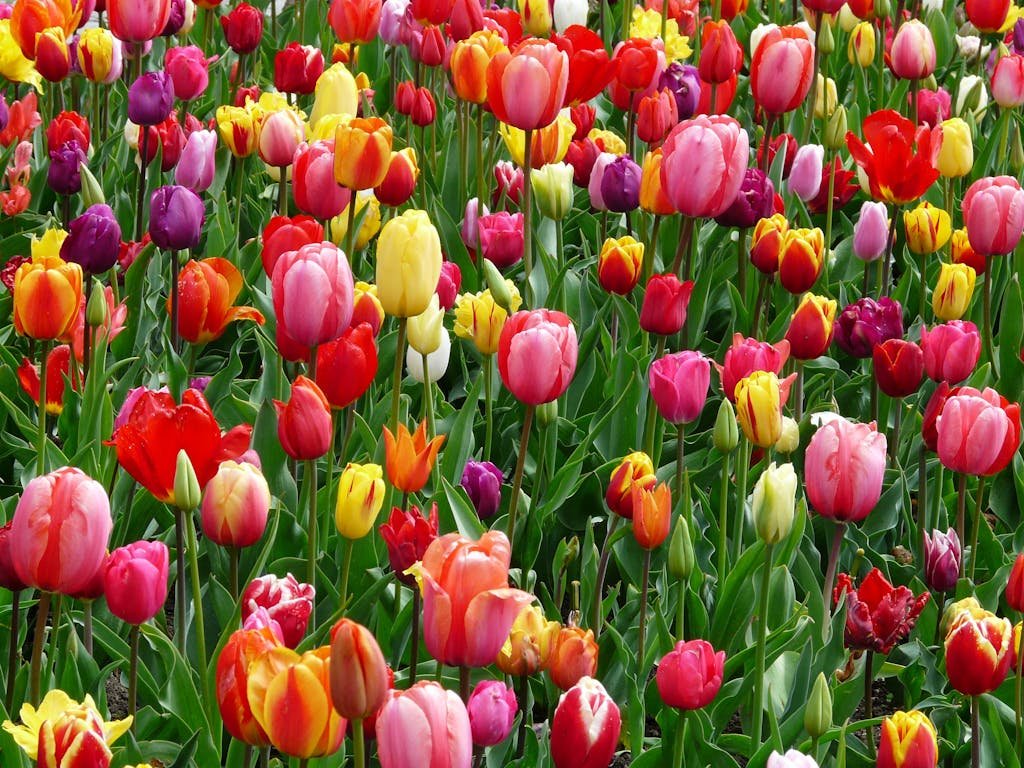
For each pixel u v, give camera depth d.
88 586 2.75
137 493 3.73
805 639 3.49
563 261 5.18
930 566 3.68
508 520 3.64
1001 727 3.26
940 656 3.79
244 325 5.09
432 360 4.11
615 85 5.55
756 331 4.84
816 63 6.38
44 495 2.42
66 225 5.16
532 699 3.59
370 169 3.99
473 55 5.06
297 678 2.06
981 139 6.93
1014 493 4.58
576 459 4.05
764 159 5.55
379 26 6.63
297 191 4.18
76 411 4.05
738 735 3.30
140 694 3.19
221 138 5.73
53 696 2.42
